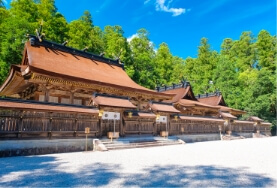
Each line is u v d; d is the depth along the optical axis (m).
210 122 30.05
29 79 16.88
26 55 21.14
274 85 44.22
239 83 51.31
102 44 43.66
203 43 61.38
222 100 40.72
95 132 16.64
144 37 56.75
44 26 30.38
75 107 15.62
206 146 19.72
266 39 58.03
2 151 11.91
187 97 35.28
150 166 9.33
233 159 11.71
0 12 28.34
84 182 6.59
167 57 55.06
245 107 45.94
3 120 12.13
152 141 19.66
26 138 12.93
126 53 41.16
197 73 57.94
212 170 8.63
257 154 13.98
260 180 7.05
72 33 36.22
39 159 11.34
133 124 19.77
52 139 14.06
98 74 24.09
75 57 25.11
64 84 18.50
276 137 39.97
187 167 9.22
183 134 25.09
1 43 24.12
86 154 13.38
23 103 13.12
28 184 6.36
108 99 17.66
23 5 30.23
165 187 6.13
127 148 16.69
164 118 22.83
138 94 24.17
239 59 63.62
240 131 37.47
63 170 8.42
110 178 7.12
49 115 14.13
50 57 21.69
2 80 23.89
